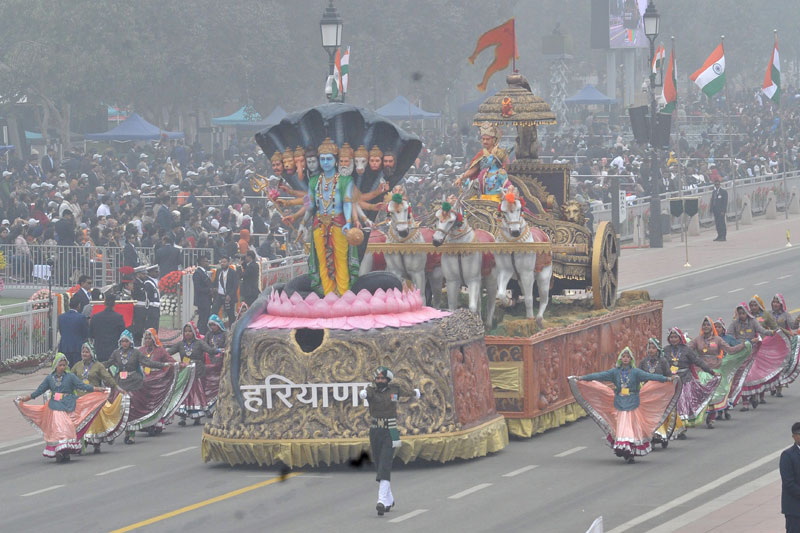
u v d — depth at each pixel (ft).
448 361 158.30
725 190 427.74
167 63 638.12
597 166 500.74
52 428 166.71
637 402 158.20
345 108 165.27
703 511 130.72
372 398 136.46
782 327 206.18
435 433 155.12
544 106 199.41
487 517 131.34
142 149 550.36
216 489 147.84
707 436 173.68
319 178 165.89
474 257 173.47
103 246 297.12
